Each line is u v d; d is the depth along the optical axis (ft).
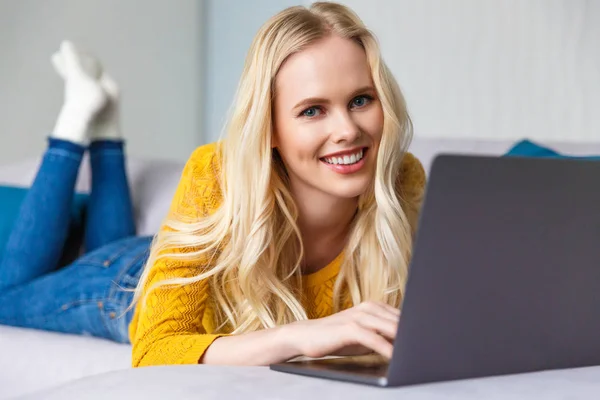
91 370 7.56
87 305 8.43
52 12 17.81
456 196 3.45
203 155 6.61
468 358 3.70
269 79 5.81
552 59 12.94
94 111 10.53
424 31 14.06
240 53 20.25
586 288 4.05
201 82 21.08
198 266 6.10
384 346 4.23
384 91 5.81
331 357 4.56
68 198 10.29
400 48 14.28
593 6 12.54
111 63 19.06
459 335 3.64
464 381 3.65
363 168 5.84
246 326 6.27
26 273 10.02
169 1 20.25
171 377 3.64
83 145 10.43
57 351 7.92
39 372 7.81
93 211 10.44
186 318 5.90
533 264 3.81
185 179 6.53
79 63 10.93
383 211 6.07
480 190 3.51
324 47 5.70
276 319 6.40
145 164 11.17
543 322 3.94
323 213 6.21
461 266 3.55
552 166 3.70
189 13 20.70
